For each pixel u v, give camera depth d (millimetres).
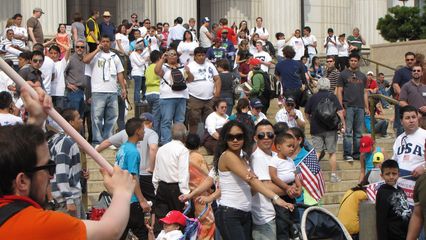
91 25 24078
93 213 11211
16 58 21328
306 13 36219
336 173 17828
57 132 10797
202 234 11797
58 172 10172
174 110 17422
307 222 10352
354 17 36625
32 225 3762
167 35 27219
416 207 9211
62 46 22953
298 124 18344
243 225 10242
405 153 12297
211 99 18328
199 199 10953
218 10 35406
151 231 12188
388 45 31406
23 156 3889
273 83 20812
